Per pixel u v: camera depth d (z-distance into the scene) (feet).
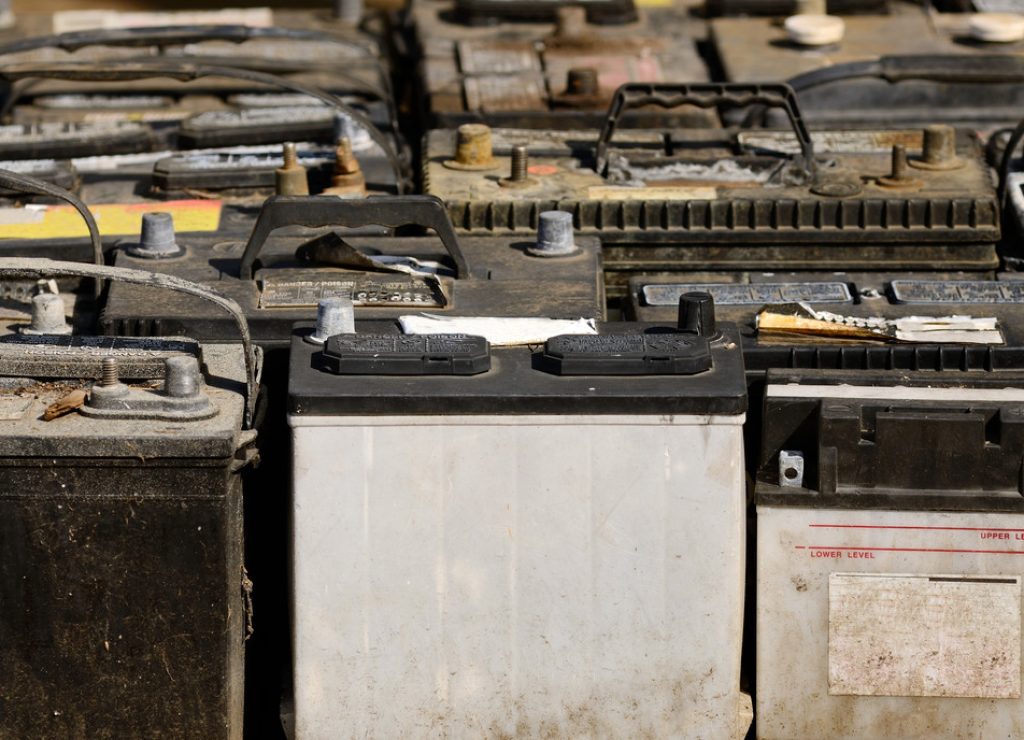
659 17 25.23
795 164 16.44
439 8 25.29
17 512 11.18
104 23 24.58
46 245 14.90
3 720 11.57
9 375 11.89
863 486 12.00
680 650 11.73
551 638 11.71
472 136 16.84
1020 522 11.92
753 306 14.05
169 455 11.07
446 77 21.95
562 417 11.37
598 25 24.44
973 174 16.46
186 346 12.42
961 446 11.87
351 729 11.82
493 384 11.45
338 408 11.30
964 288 14.20
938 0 25.64
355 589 11.60
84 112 20.88
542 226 14.70
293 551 11.54
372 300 13.30
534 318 12.87
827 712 12.20
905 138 17.92
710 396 11.32
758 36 23.54
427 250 14.84
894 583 12.03
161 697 11.57
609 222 15.67
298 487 11.44
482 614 11.68
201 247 14.80
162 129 19.03
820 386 12.11
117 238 15.15
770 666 12.17
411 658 11.73
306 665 11.69
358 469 11.44
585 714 11.85
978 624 12.01
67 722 11.60
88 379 11.93
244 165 17.11
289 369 11.82
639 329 12.55
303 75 22.18
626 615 11.68
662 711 11.84
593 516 11.53
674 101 16.71
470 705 11.82
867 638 12.08
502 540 11.57
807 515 12.03
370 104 20.83
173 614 11.43
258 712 12.51
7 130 18.51
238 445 11.37
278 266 14.30
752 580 12.30
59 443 11.00
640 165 16.66
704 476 11.47
